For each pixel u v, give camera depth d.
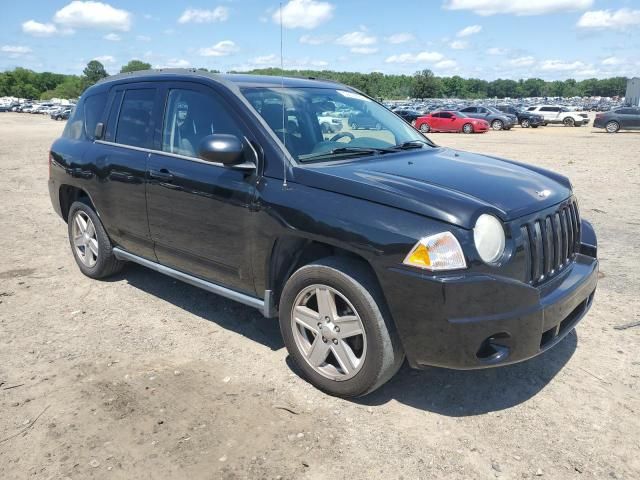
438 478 2.62
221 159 3.39
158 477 2.63
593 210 8.35
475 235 2.79
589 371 3.58
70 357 3.80
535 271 3.07
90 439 2.91
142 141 4.38
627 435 2.93
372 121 4.39
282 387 3.41
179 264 4.23
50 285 5.19
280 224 3.29
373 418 3.09
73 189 5.31
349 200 3.07
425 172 3.39
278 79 4.37
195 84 4.04
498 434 2.95
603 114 33.56
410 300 2.84
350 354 3.17
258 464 2.71
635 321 4.30
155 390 3.38
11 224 7.70
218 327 4.28
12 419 3.10
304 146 3.62
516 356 2.89
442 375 3.55
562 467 2.69
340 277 3.06
